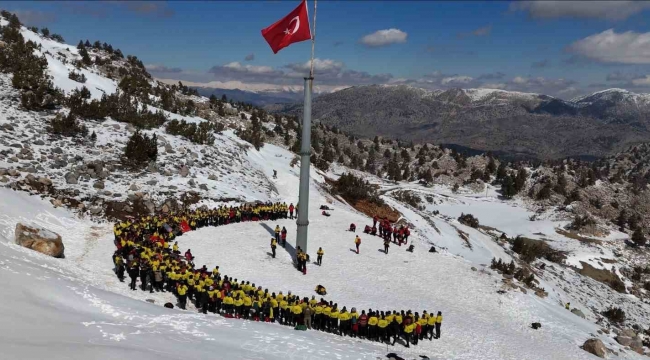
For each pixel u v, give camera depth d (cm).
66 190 3616
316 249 3809
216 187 4684
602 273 8412
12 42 6638
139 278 2534
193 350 1473
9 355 1088
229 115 11369
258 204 4484
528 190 13938
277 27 2980
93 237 3128
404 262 3738
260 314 2327
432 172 15338
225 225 4016
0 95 5041
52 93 5534
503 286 3516
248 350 1616
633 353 3088
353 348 1944
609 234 10662
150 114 6012
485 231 8956
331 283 3062
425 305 2919
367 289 3050
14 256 2041
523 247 7344
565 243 9606
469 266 3881
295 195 5834
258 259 3266
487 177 15100
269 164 7025
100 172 4056
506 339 2645
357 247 3816
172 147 5294
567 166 17038
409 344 2322
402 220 6372
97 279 2270
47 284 1756
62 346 1229
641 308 6272
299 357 1653
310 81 3222
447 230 6900
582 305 5272
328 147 14650
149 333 1557
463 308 3038
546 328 3031
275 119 13900
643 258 9606
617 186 14712
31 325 1339
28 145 4100
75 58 8725
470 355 2323
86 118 5331
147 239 2945
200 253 3203
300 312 2231
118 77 8794
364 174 13625
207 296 2253
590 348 2767
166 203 3950
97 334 1430
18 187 3359
